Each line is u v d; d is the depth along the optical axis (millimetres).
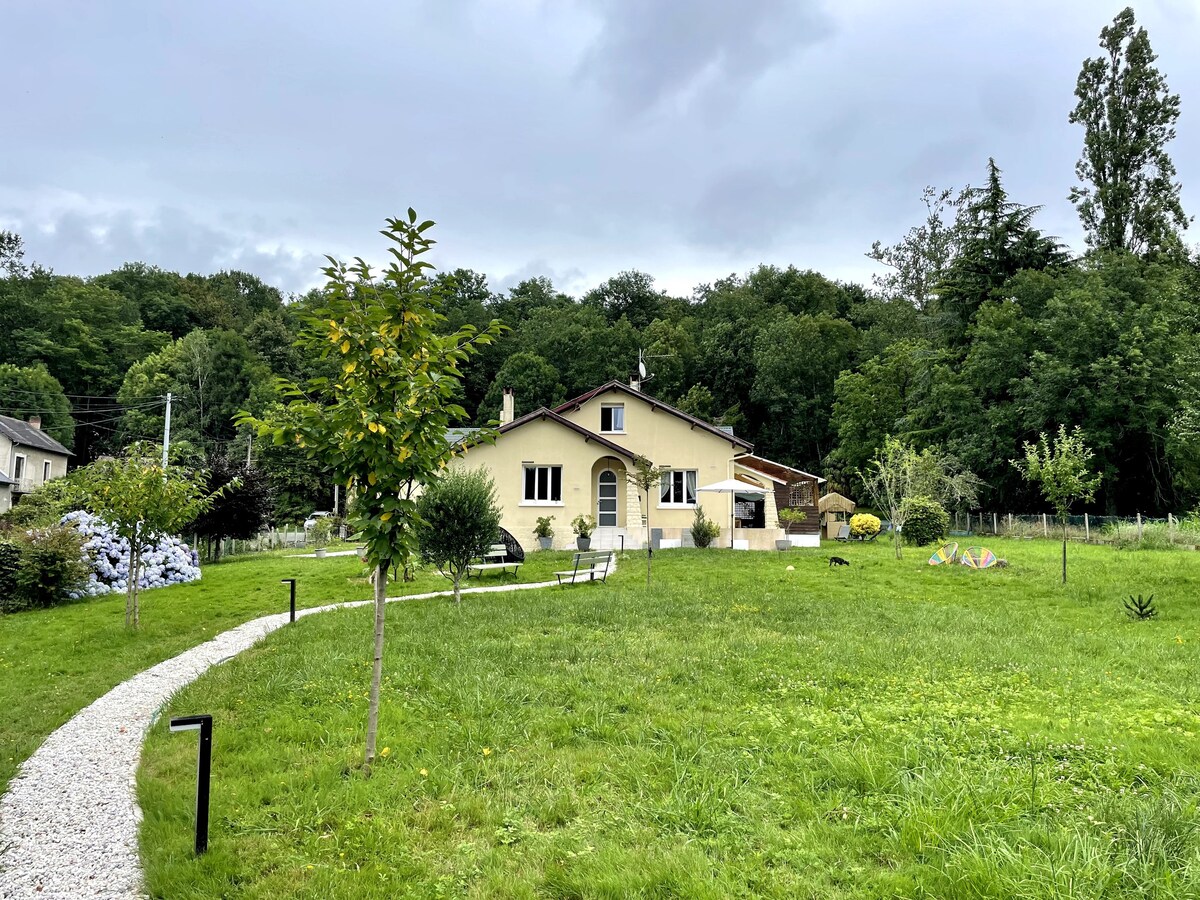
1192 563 19328
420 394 5699
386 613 13484
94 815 5316
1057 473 17203
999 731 6492
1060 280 40469
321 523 38312
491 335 6105
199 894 4105
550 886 4145
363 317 5531
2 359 59594
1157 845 4195
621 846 4516
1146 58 44562
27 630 13227
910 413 44125
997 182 44969
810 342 59281
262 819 5016
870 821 4773
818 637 11125
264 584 18734
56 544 16469
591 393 29312
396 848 4586
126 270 78875
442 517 14789
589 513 27781
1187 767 5531
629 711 7398
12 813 5355
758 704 7562
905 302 64438
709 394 60344
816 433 59188
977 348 39688
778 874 4148
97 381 63719
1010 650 10172
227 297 87438
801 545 30531
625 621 12477
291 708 7496
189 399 59719
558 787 5492
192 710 7566
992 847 4227
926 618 12938
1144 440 35719
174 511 13406
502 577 19875
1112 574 17734
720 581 18188
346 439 5648
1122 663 9609
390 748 6273
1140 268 40031
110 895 4242
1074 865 4023
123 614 14688
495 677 8445
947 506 38938
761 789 5391
